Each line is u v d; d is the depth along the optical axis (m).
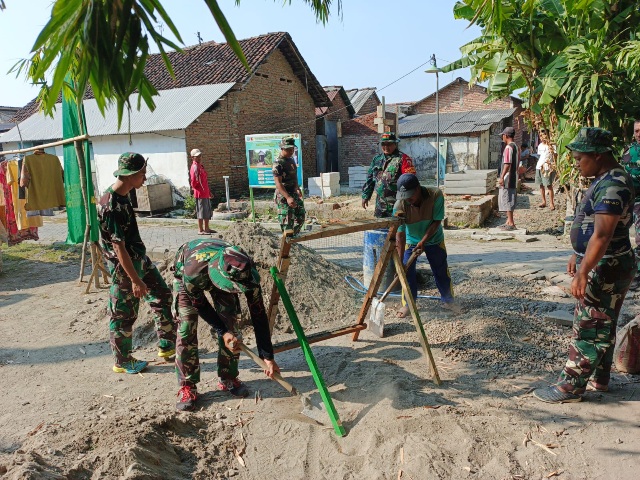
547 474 2.90
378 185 6.12
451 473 2.93
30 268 8.82
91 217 7.10
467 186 13.23
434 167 24.00
